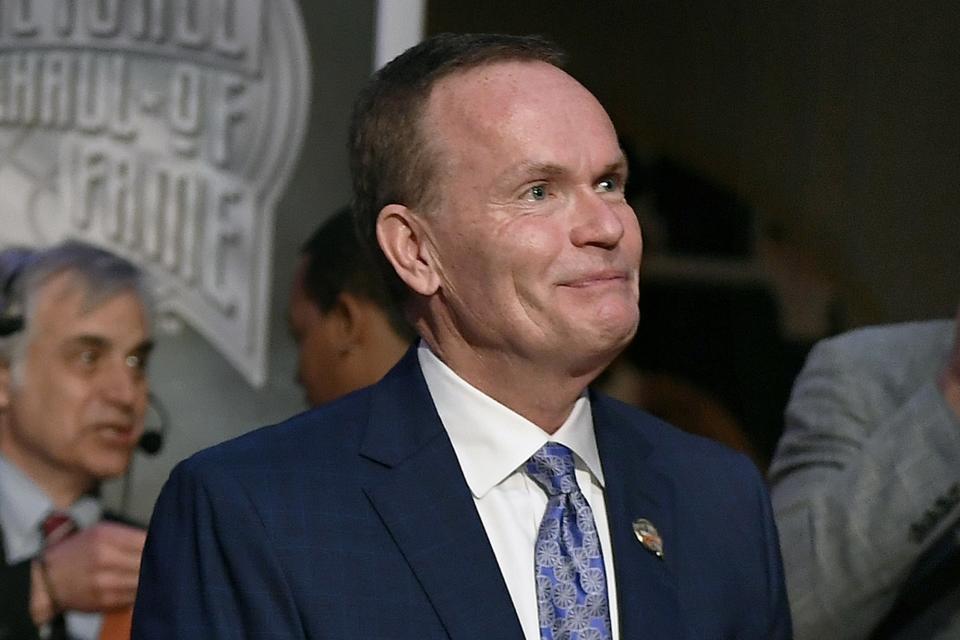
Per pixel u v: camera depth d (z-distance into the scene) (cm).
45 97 414
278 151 432
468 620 257
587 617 264
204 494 267
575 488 278
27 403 411
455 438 282
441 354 289
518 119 270
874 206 471
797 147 475
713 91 479
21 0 414
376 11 441
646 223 471
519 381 277
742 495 304
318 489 269
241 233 429
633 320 269
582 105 275
